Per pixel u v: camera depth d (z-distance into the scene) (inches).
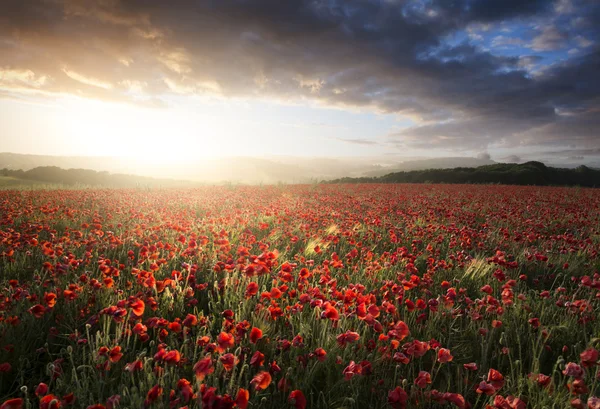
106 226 287.7
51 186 862.5
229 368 83.8
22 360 98.6
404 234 284.8
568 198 640.4
